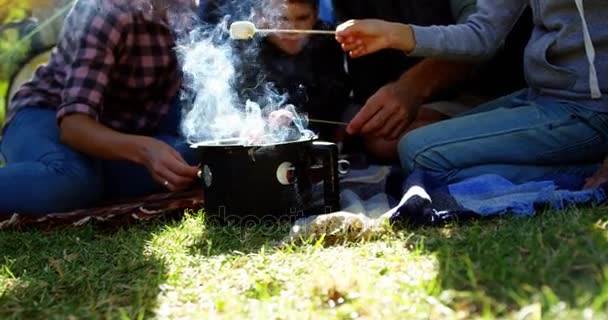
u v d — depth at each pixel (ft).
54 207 7.09
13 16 10.11
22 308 4.32
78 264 5.20
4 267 5.23
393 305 3.64
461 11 7.77
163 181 6.57
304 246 5.07
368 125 7.00
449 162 6.40
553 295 3.48
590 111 6.33
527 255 4.24
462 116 6.97
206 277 4.57
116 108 7.77
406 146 6.55
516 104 6.82
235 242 5.41
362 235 5.24
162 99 7.92
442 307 3.55
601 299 3.33
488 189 6.04
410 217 5.44
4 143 7.95
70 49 7.76
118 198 7.72
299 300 3.92
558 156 6.40
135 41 7.47
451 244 4.68
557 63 6.51
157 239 5.63
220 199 5.88
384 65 8.21
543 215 5.24
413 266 4.25
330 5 8.72
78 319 4.08
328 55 8.25
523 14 7.96
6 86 10.07
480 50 6.84
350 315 3.60
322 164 5.89
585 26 6.17
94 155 7.06
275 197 5.81
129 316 4.01
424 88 7.16
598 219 4.95
